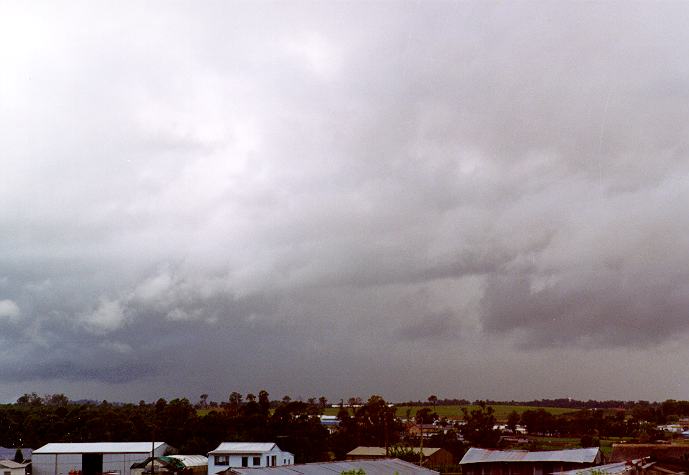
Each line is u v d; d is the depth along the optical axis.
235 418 130.88
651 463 58.62
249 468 51.66
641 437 134.88
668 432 147.88
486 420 181.75
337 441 134.38
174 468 102.56
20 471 95.25
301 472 53.00
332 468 56.91
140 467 101.31
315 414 155.88
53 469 103.38
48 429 133.12
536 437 165.25
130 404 172.00
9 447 128.38
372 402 159.75
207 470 105.31
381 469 60.19
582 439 131.25
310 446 122.31
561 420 176.88
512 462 72.25
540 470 71.00
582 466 68.88
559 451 76.31
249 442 111.25
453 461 126.25
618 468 58.84
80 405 152.25
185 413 137.00
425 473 63.47
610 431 169.00
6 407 166.25
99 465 104.06
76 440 130.00
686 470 57.88
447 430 177.38
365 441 147.00
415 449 128.62
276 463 103.25
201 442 122.69
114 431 130.00
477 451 78.50
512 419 186.25
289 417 131.62
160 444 112.12
